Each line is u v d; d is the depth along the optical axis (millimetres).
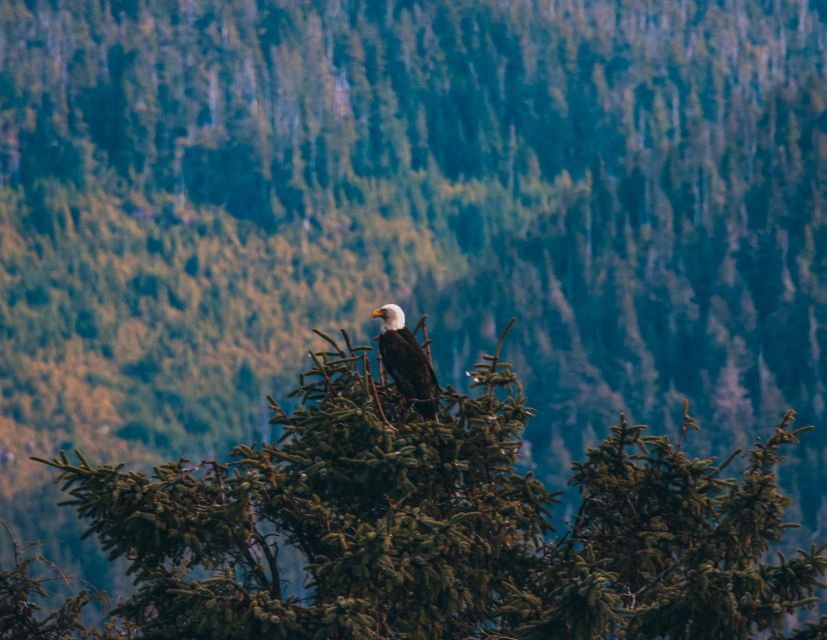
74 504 11641
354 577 11148
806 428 12414
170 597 12078
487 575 12281
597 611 11211
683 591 11547
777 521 12195
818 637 11461
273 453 12312
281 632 11016
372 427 12219
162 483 11727
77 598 12414
